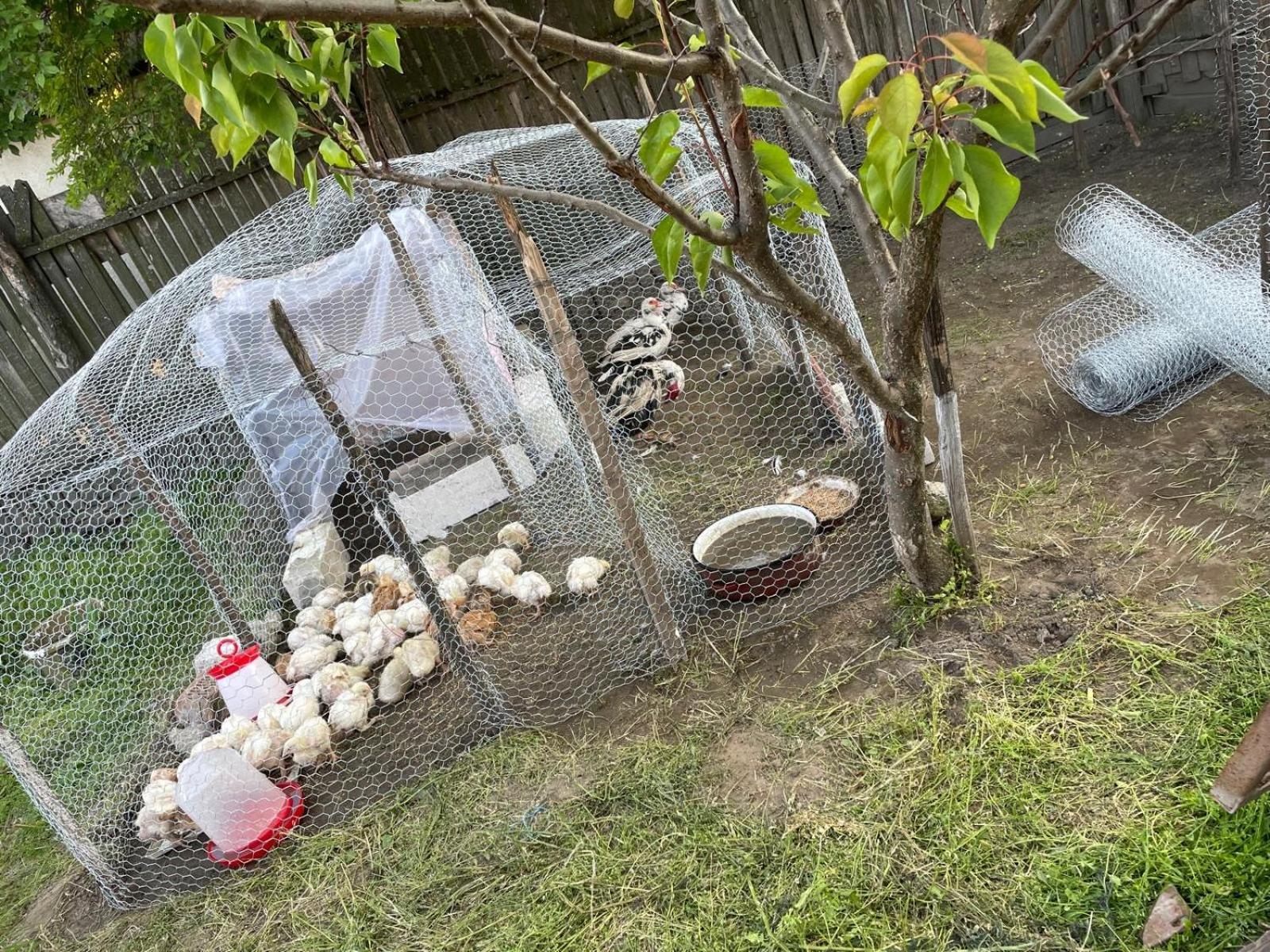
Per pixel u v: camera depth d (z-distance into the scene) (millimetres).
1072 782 2432
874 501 3977
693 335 6352
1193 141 6449
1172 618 2826
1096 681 2711
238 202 7617
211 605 4594
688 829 2709
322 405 3082
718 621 3586
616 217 2096
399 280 4602
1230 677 2555
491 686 3453
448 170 4586
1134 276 3938
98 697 4305
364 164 1901
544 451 4934
